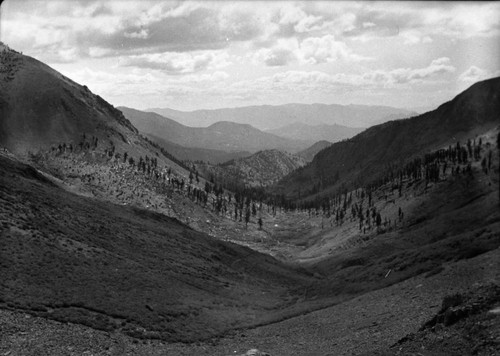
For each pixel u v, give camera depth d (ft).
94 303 152.97
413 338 90.58
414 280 178.40
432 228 474.08
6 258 155.94
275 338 163.02
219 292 260.01
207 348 147.43
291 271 492.13
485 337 74.23
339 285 268.41
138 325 151.74
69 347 114.42
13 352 101.55
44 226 211.82
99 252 217.77
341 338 134.51
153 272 234.17
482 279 127.95
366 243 612.70
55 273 162.81
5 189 241.96
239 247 525.75
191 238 437.99
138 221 398.62
